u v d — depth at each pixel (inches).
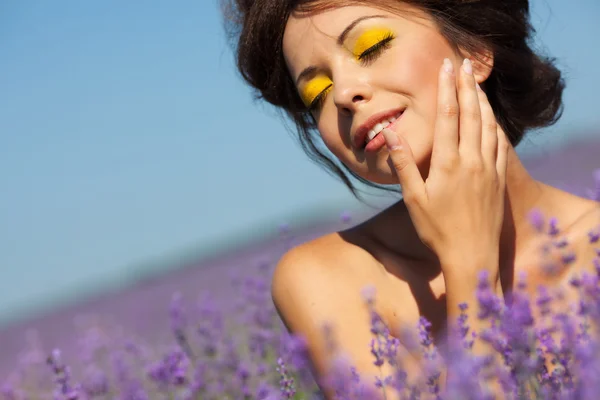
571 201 152.2
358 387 117.6
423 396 120.3
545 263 138.8
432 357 115.5
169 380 172.1
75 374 317.7
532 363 105.6
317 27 136.6
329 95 140.0
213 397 175.9
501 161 138.9
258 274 285.6
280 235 237.6
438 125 133.9
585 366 92.7
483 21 144.9
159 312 566.6
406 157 133.0
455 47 141.0
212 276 773.3
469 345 111.5
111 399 191.2
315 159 171.5
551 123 165.2
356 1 135.3
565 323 111.3
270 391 160.9
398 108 134.9
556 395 106.3
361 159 139.4
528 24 155.7
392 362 119.3
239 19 160.4
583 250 144.6
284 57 147.9
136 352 224.7
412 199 132.6
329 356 129.8
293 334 141.9
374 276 143.1
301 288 140.5
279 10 142.9
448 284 130.3
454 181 132.0
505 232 145.5
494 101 156.9
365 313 137.6
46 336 658.2
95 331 268.7
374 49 134.3
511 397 107.4
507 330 108.3
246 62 154.0
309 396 164.9
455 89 136.3
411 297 142.9
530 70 156.3
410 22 136.2
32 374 250.2
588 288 118.4
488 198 133.2
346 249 146.3
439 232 131.5
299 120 163.9
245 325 224.7
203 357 196.4
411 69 134.4
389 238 147.6
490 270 130.6
